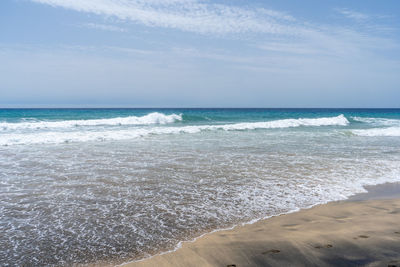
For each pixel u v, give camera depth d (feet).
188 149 37.35
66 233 13.00
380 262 10.02
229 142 44.39
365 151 37.11
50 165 27.20
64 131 56.90
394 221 14.52
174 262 10.44
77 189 19.74
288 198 18.40
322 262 10.12
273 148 38.78
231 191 19.66
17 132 54.24
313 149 38.22
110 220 14.51
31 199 17.61
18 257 10.89
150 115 86.58
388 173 25.49
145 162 28.99
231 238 12.50
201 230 13.44
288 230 13.35
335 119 94.32
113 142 43.47
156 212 15.69
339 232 12.96
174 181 22.02
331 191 20.08
